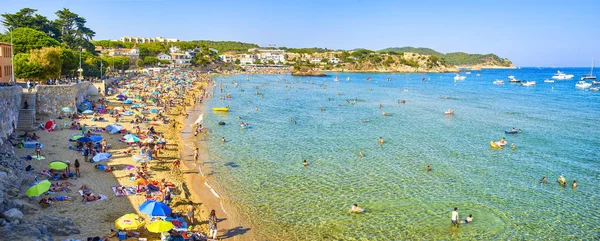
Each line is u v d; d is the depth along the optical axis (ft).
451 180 118.52
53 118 178.50
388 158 141.49
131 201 92.73
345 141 168.04
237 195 104.68
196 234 80.48
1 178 85.71
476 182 117.08
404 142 167.63
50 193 92.17
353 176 120.98
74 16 466.29
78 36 459.32
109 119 189.67
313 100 326.85
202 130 181.88
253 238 82.33
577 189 112.37
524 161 139.95
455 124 215.31
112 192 97.09
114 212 86.48
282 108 271.90
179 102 283.79
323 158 140.46
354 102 313.73
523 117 244.42
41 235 68.69
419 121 224.12
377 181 116.78
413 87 512.22
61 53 254.88
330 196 104.88
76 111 196.03
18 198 83.71
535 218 93.56
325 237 83.10
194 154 140.56
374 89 465.47
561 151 154.81
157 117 203.21
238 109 262.67
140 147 139.13
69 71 292.20
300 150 151.33
